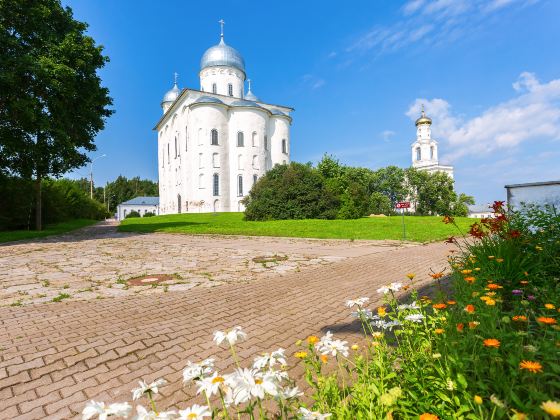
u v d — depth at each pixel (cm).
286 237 1666
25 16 1655
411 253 1066
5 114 1644
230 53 5631
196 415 129
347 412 172
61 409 256
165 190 6134
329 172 4959
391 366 218
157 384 157
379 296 554
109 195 10588
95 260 1024
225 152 4919
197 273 792
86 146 2047
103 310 506
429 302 301
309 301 538
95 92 1856
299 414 151
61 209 3403
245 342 378
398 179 6894
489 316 235
